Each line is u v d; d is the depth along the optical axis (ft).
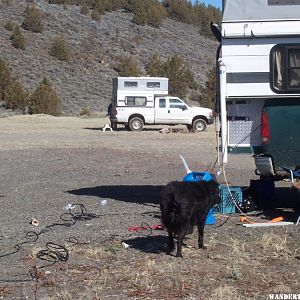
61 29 280.72
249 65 32.01
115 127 123.24
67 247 26.05
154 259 24.16
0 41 249.75
